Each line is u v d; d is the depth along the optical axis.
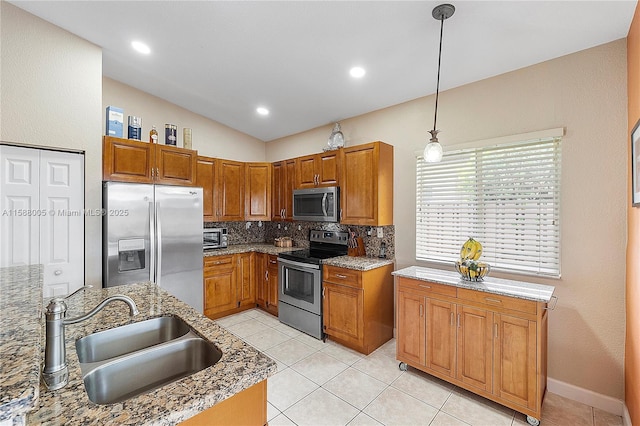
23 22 2.30
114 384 1.09
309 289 3.27
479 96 2.59
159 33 2.43
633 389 1.76
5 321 0.85
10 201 2.29
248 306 4.09
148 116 3.59
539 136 2.25
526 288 2.07
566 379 2.17
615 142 1.98
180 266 3.15
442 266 2.85
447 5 1.78
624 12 1.72
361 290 2.80
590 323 2.08
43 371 0.89
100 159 2.68
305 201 3.73
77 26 2.43
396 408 2.05
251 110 3.79
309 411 2.02
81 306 1.60
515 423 1.91
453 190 2.77
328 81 2.88
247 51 2.54
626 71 1.93
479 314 2.09
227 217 4.06
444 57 2.31
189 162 3.37
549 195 2.25
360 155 3.15
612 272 2.00
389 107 3.26
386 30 2.09
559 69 2.19
